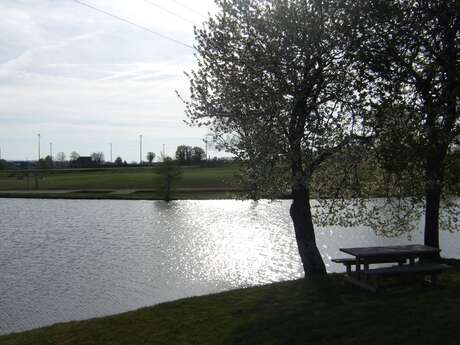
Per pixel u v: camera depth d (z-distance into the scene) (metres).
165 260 33.81
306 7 15.25
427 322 9.88
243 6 16.11
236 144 16.75
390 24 14.80
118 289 25.94
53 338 13.07
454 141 14.88
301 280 15.84
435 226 17.50
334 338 9.89
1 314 21.69
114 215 63.03
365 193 18.56
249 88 15.48
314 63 15.30
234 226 51.47
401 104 14.86
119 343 11.76
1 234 46.81
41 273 29.84
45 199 90.38
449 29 14.87
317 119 15.49
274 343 10.14
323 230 44.62
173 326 12.40
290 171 16.11
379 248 14.38
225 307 13.53
